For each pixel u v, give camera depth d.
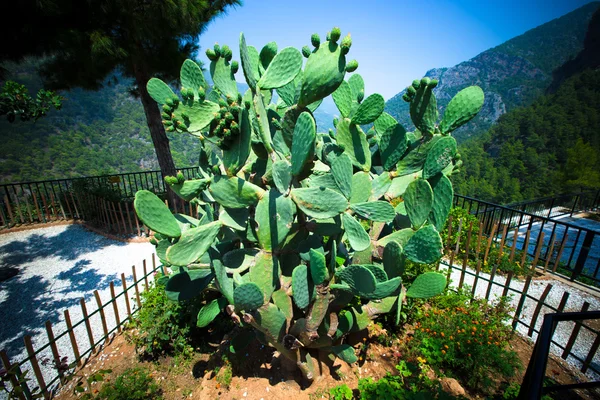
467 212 6.09
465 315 3.29
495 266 3.76
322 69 1.82
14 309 4.57
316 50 1.83
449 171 2.68
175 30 6.09
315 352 2.77
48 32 5.52
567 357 3.38
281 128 2.11
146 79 7.50
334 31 1.75
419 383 2.58
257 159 2.28
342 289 2.20
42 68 7.50
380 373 2.87
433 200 2.22
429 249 1.98
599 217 12.19
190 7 5.64
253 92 2.04
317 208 1.98
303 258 2.23
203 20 6.93
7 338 3.95
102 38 5.36
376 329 3.30
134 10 5.66
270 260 2.10
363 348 3.06
